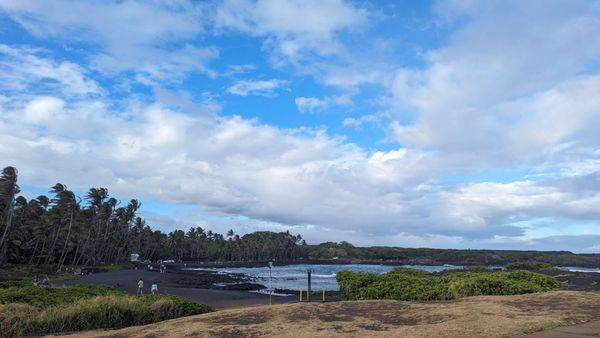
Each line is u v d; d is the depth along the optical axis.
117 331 14.34
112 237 126.94
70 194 91.38
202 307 19.62
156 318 18.00
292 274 106.25
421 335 10.12
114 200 121.94
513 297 16.50
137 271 95.62
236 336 11.37
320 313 14.30
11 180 73.56
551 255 189.88
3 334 15.29
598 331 9.75
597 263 175.50
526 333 9.80
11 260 85.94
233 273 109.75
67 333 15.67
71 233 98.69
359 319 12.98
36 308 17.62
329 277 92.50
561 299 15.23
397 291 20.48
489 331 10.04
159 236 166.88
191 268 138.50
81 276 70.50
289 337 10.79
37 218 94.00
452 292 19.06
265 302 37.06
